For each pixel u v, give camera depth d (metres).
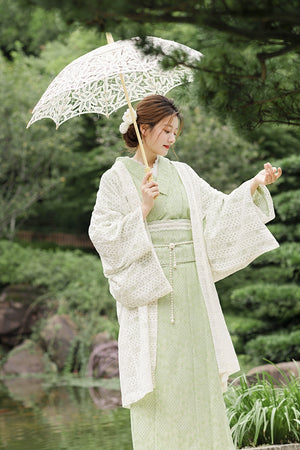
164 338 3.12
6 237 16.83
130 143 3.49
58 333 11.98
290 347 8.57
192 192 3.31
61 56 15.27
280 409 4.06
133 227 3.13
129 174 3.33
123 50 3.45
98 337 11.66
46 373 11.64
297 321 9.31
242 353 9.56
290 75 3.53
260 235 3.20
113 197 3.30
